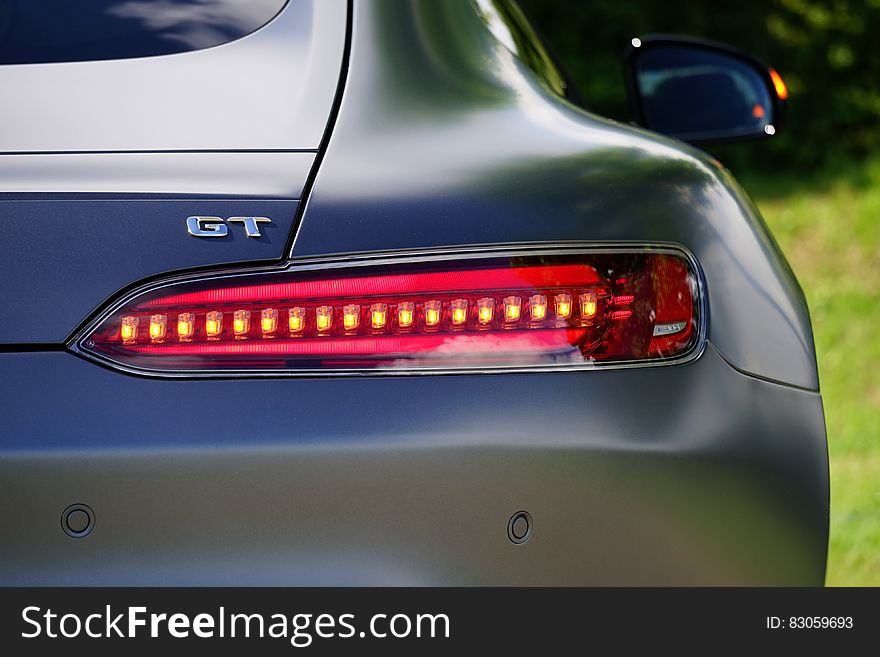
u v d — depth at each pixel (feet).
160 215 5.71
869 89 41.50
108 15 7.08
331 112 6.33
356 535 5.55
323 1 7.14
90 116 6.21
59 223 5.65
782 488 6.38
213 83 6.53
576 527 5.81
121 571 5.45
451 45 7.27
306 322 5.68
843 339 26.89
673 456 5.98
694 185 6.61
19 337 5.51
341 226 5.79
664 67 11.44
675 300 6.18
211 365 5.58
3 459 5.37
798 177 40.75
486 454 5.66
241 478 5.47
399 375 5.68
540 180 6.13
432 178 6.00
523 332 5.84
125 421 5.45
